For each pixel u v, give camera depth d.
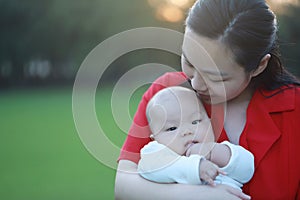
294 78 2.15
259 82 2.08
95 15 25.78
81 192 6.12
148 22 21.09
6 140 10.27
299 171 1.97
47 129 11.77
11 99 19.72
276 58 2.05
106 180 6.86
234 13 1.82
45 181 6.75
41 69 26.83
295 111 2.02
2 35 26.11
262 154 1.97
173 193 1.86
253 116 2.03
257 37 1.83
